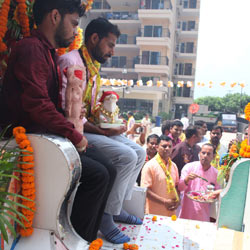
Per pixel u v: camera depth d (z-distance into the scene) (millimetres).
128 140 2316
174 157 4500
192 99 30672
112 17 26062
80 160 1678
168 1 24359
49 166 1478
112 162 2047
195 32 29688
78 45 2791
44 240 1493
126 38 26391
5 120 1634
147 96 24844
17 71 1499
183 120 10219
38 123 1598
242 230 2461
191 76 30375
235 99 53719
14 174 1422
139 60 24906
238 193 2488
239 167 2482
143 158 2301
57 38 1677
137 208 2518
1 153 1370
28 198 1404
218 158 4711
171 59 27547
